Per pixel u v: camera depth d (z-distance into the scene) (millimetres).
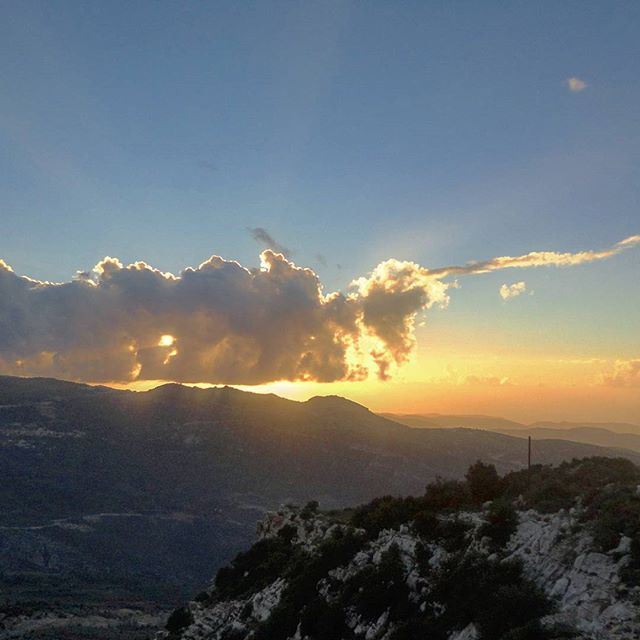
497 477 66938
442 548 55344
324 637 55375
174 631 79125
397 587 54375
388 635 50594
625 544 43125
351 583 57969
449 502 65625
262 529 89688
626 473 58312
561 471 63469
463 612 46938
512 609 43469
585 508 50344
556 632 39438
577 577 43406
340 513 82875
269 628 61562
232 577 82875
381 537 62344
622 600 39656
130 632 141625
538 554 47906
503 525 52750
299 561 70500
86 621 152750
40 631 137875
